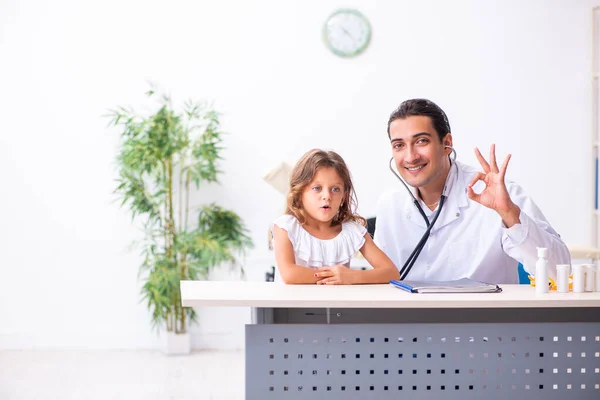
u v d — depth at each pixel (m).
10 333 5.18
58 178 5.18
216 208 5.18
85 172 5.19
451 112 5.29
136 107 5.19
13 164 5.16
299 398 2.09
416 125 2.50
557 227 5.34
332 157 2.40
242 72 5.22
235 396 3.98
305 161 2.39
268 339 2.08
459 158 5.29
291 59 5.24
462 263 2.65
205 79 5.21
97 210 5.20
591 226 5.24
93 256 5.20
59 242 5.19
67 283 5.20
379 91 5.26
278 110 5.24
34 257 5.18
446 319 2.32
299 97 5.25
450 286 2.17
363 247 2.47
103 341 5.21
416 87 5.28
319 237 2.43
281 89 5.24
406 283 2.26
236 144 5.23
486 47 5.29
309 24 5.24
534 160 5.31
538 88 5.31
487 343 2.12
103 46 5.18
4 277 5.17
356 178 5.26
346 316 2.28
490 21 5.29
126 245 5.22
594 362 2.14
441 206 2.63
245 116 5.23
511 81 5.30
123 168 5.05
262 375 2.09
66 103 5.17
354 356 2.09
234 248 5.21
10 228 5.17
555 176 5.33
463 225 2.64
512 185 2.60
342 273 2.33
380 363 2.10
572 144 5.34
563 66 5.32
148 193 5.08
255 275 5.26
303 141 5.25
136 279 5.22
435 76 5.28
